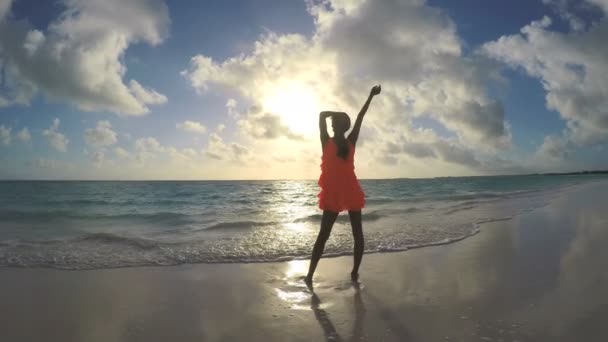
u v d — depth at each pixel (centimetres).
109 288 357
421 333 239
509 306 283
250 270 430
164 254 520
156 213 1402
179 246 581
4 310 295
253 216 1239
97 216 1300
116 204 2020
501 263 433
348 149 383
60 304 310
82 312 290
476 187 4406
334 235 677
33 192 3872
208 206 1856
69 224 1042
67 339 240
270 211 1484
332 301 312
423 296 318
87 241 623
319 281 378
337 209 375
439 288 341
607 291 309
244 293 339
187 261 479
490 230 718
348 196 375
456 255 493
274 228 848
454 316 267
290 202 2197
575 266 401
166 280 387
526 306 281
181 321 271
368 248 555
